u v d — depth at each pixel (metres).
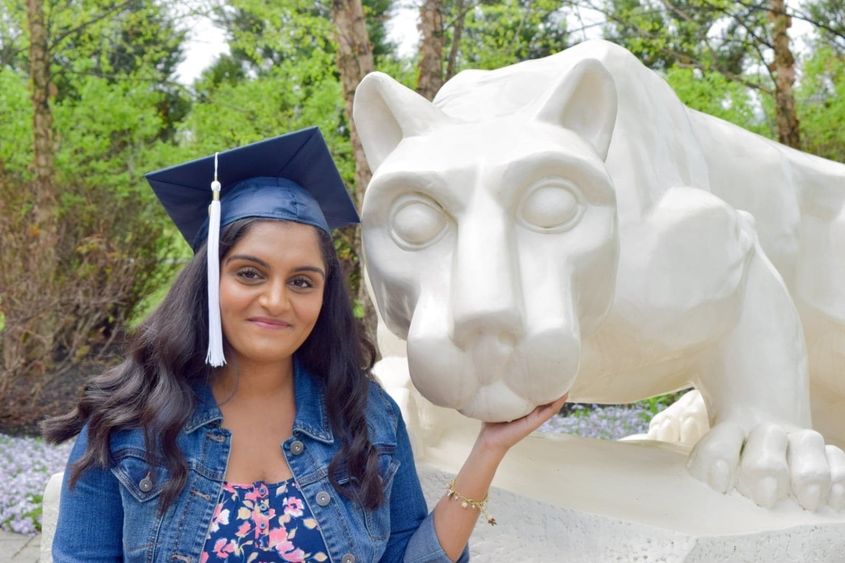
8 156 11.47
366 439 1.58
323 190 1.65
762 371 2.20
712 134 2.61
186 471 1.47
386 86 1.68
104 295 7.92
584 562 1.90
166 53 11.80
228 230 1.51
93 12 10.63
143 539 1.46
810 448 2.08
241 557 1.46
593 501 2.02
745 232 2.21
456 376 1.49
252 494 1.51
